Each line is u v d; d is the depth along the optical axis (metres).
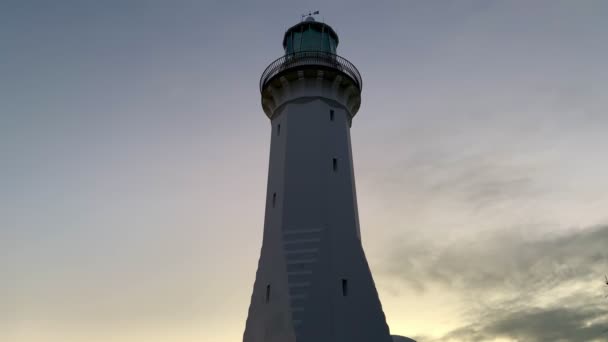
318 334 23.06
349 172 29.48
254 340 24.94
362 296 25.17
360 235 28.66
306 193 27.67
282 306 24.27
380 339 24.38
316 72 31.38
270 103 33.38
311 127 30.03
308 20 35.88
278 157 30.02
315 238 26.06
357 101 33.38
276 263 25.97
